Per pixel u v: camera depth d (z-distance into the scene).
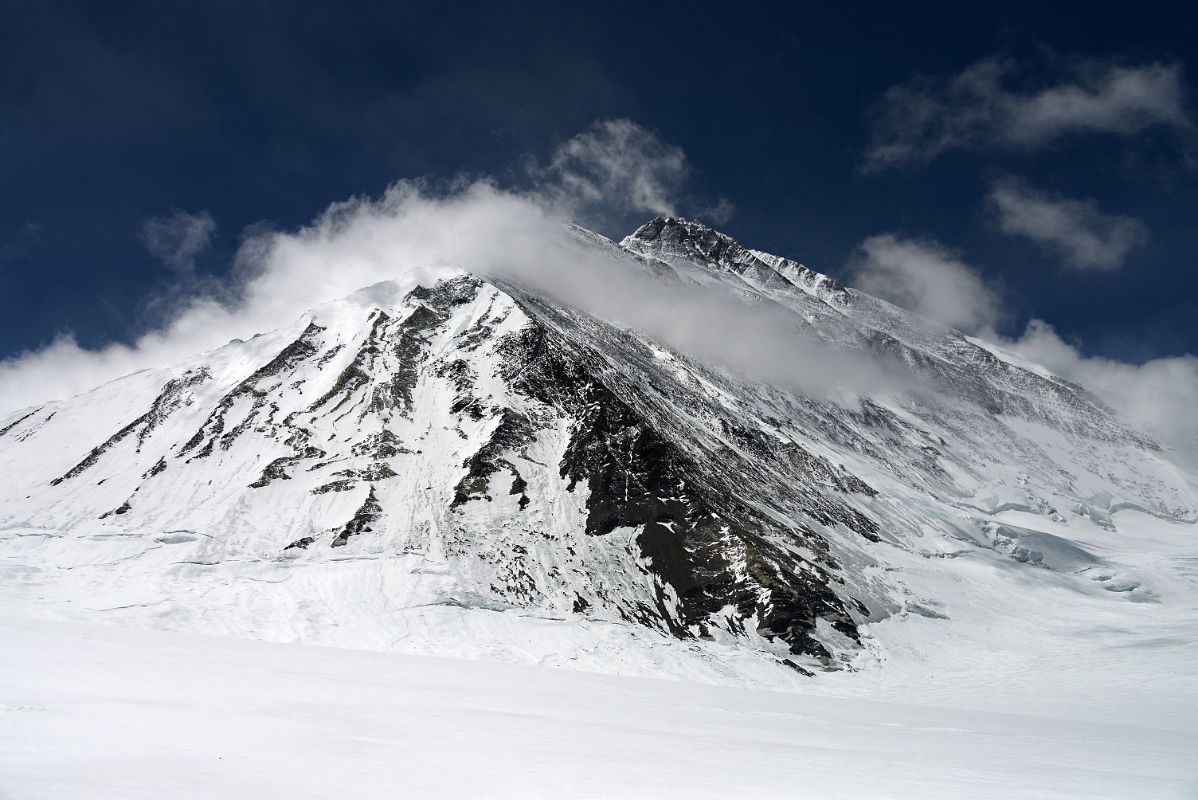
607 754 21.47
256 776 14.53
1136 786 23.50
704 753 23.30
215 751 16.83
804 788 18.20
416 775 16.17
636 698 44.25
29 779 12.60
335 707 27.06
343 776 15.35
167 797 12.23
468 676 47.72
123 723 19.28
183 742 17.56
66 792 11.93
